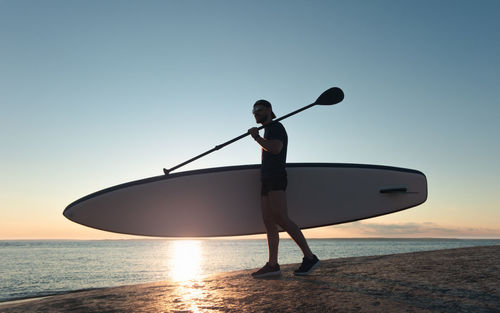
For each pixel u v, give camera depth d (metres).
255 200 3.83
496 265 2.38
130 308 1.83
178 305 1.82
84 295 2.35
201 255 79.31
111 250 117.06
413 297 1.67
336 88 3.36
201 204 3.94
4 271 33.22
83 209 4.18
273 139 2.71
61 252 92.62
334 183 3.88
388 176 3.96
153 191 4.02
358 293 1.81
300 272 2.59
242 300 1.83
